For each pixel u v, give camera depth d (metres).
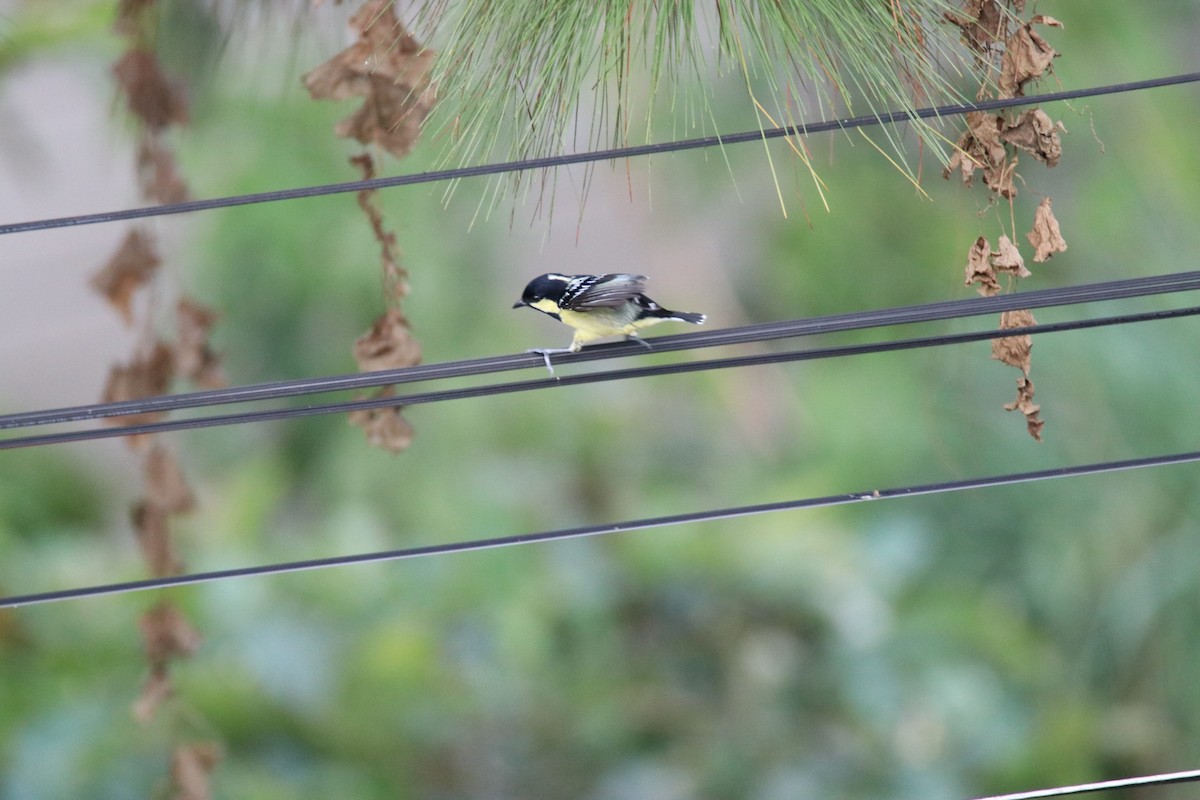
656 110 10.01
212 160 11.51
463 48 5.41
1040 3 11.82
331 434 13.29
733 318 14.45
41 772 12.36
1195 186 11.84
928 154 12.39
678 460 14.02
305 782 12.65
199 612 12.92
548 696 13.32
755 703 13.34
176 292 10.83
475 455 13.35
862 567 13.27
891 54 5.45
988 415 12.31
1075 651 12.66
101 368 15.10
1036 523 12.23
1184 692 12.40
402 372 6.32
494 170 5.64
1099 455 11.93
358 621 13.15
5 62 11.62
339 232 11.80
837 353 6.46
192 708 12.62
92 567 13.29
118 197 14.91
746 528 13.77
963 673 12.90
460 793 12.96
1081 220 11.96
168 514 10.09
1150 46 11.88
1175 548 11.91
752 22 5.25
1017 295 6.12
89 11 11.48
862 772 12.96
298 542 13.30
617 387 13.93
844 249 12.66
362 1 8.21
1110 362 11.65
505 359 6.38
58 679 12.77
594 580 13.57
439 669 13.16
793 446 14.08
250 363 12.30
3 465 13.61
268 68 10.38
